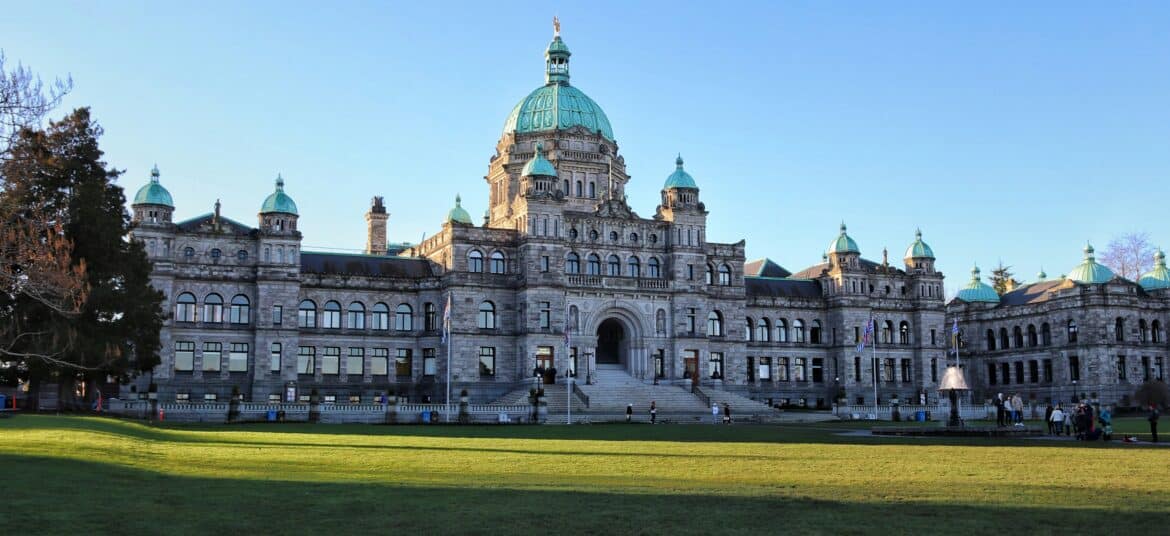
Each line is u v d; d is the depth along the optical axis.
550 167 114.75
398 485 28.80
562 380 110.31
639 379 115.50
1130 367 133.00
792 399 132.25
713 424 86.75
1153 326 137.25
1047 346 138.25
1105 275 134.50
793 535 20.98
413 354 114.06
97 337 73.75
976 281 154.50
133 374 87.50
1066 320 135.88
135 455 37.56
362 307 113.19
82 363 71.62
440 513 23.47
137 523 21.86
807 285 138.00
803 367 133.88
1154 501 25.97
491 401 110.50
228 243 107.62
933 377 137.00
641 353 116.12
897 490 28.22
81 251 73.75
